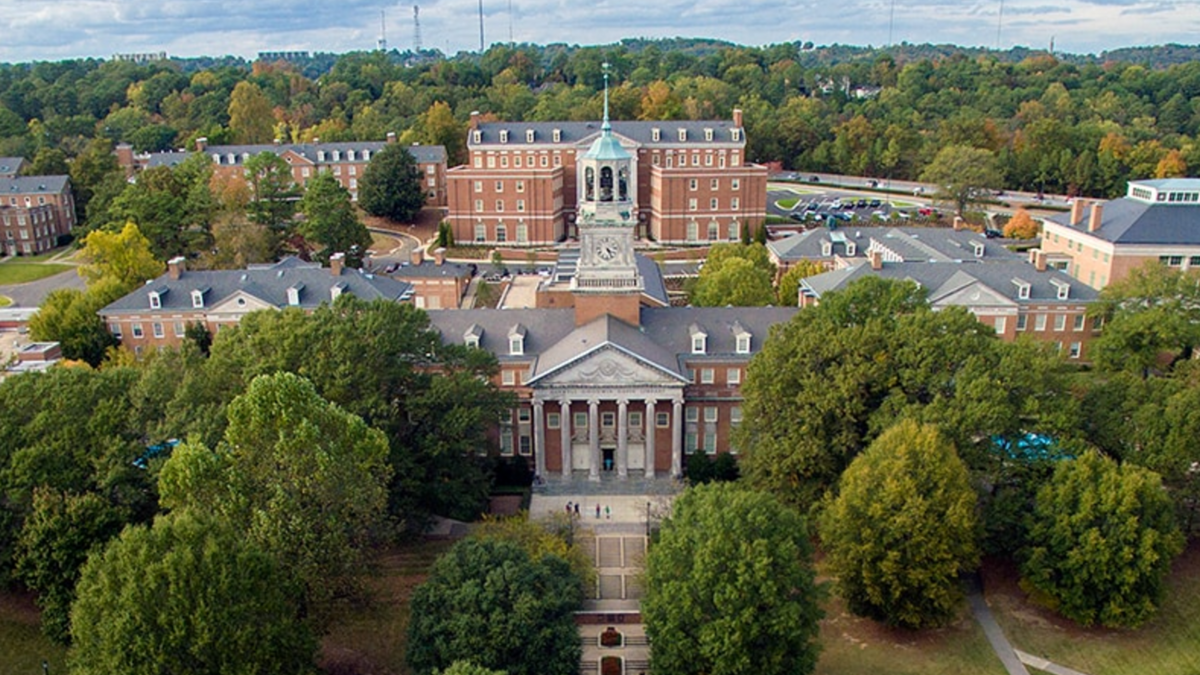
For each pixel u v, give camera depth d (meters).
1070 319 104.25
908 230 134.88
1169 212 118.25
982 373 68.75
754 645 54.88
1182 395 68.31
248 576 48.41
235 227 138.88
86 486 62.53
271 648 48.47
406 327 75.81
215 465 53.47
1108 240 117.06
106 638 45.97
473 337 85.81
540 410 82.94
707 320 88.81
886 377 71.50
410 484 71.00
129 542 48.66
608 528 77.00
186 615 46.56
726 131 172.38
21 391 65.50
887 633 64.12
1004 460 68.06
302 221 154.62
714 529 55.59
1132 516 60.62
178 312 102.69
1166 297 97.88
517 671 51.91
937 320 73.19
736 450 77.81
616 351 80.56
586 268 86.25
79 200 182.25
